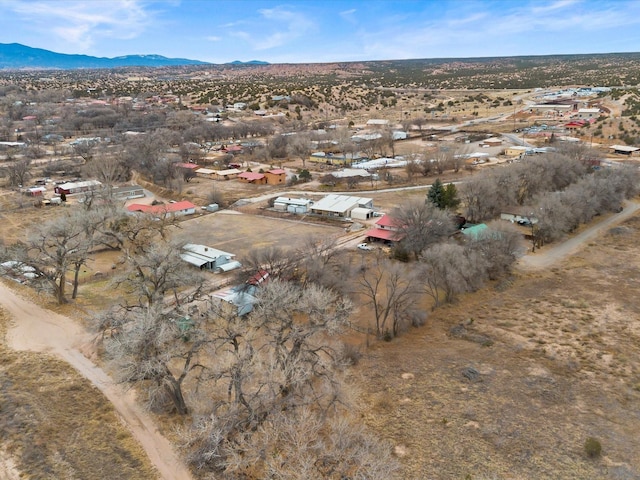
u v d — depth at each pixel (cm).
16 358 3697
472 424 3158
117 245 6838
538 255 6619
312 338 3872
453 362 4016
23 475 2514
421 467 2750
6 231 7738
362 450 2447
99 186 9531
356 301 5022
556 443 2950
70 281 5681
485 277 5650
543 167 8569
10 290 5197
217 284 5609
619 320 4712
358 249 6838
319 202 9038
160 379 2955
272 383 2800
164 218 7419
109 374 3522
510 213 7731
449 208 7462
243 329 3341
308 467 2245
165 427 2969
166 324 3095
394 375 3816
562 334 4459
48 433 2842
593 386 3600
